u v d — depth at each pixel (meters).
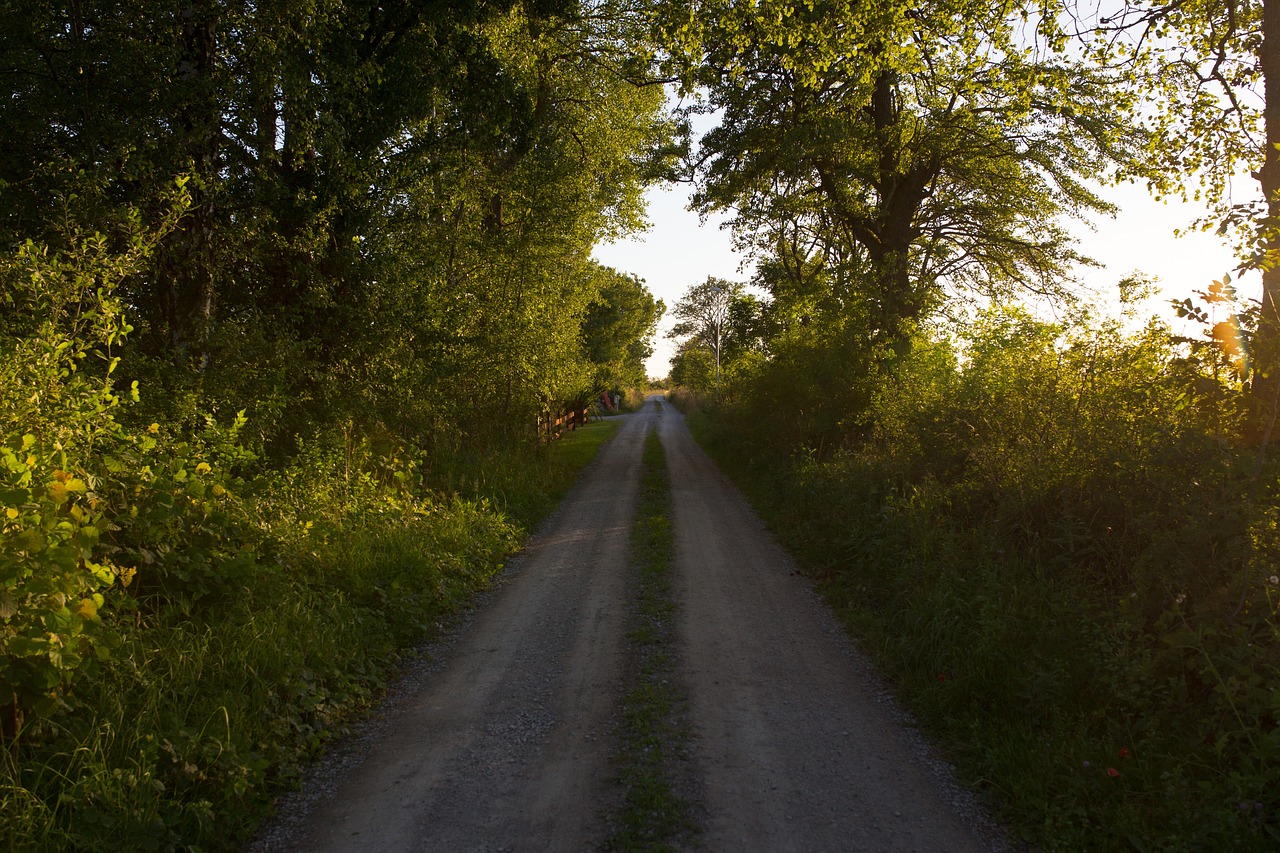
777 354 20.48
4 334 6.27
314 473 9.99
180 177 8.88
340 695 5.66
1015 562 6.72
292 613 6.27
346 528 9.09
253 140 11.70
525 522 13.62
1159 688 4.64
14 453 4.32
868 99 18.17
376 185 13.45
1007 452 8.20
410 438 14.22
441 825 4.03
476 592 9.12
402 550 9.05
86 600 4.19
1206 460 5.33
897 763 4.77
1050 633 5.52
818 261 24.77
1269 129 7.06
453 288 15.41
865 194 22.28
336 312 13.06
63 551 4.02
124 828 3.62
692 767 4.66
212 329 10.88
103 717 4.25
